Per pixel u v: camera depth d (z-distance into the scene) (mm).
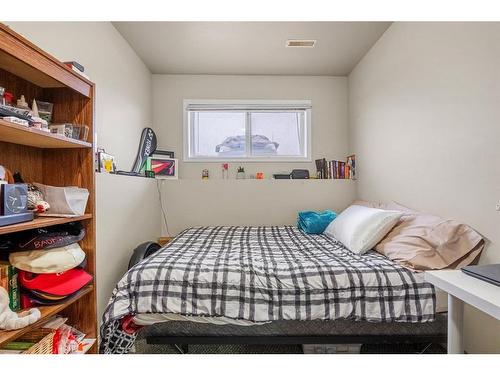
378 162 2734
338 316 1406
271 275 1467
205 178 3443
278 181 3354
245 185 3357
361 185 3172
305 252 1892
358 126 3227
